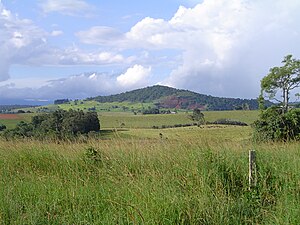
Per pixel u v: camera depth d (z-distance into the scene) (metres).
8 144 11.88
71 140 12.16
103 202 6.58
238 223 5.87
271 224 5.61
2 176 8.70
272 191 7.23
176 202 5.89
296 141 12.16
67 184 7.88
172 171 8.17
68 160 9.86
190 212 5.74
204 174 7.30
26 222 5.73
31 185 7.70
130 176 7.72
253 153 7.65
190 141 9.87
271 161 8.66
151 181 7.21
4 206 6.16
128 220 5.54
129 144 10.69
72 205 6.56
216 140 10.24
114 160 9.59
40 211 6.21
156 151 9.74
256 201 6.61
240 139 11.55
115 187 7.23
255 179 7.40
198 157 8.16
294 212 5.66
